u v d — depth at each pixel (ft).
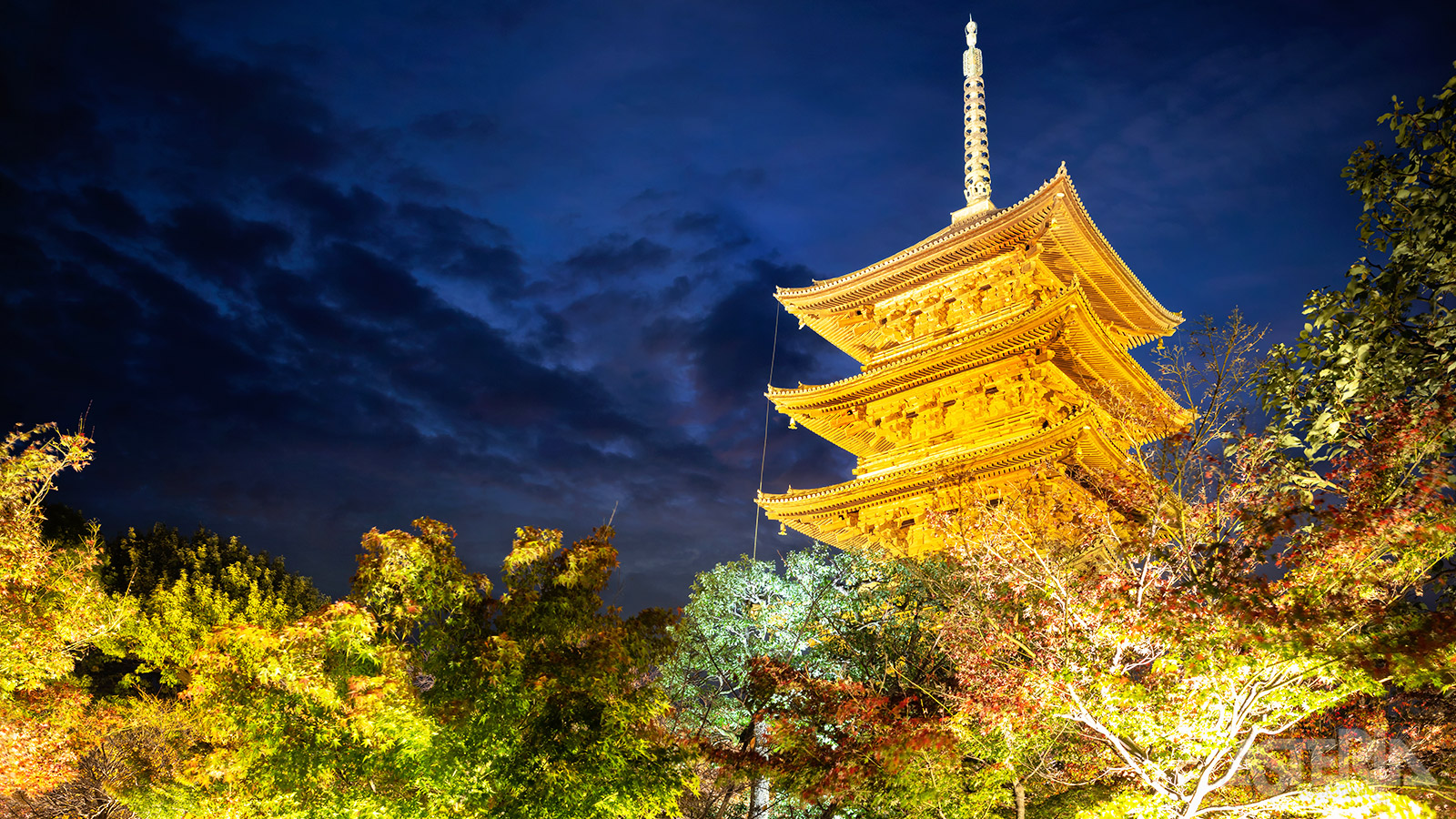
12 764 56.18
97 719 74.23
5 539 57.72
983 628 64.13
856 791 63.21
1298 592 40.91
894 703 74.49
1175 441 62.44
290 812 46.60
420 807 48.21
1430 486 38.83
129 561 174.91
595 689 53.36
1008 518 72.02
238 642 48.88
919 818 59.88
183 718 79.87
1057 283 158.51
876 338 184.24
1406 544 39.75
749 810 73.31
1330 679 40.19
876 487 145.07
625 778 54.34
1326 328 52.01
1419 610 39.52
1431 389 45.68
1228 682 42.11
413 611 53.78
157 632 117.08
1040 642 53.88
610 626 58.70
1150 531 57.52
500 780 50.65
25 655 57.47
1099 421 121.19
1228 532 51.98
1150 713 46.16
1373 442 42.88
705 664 89.56
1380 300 47.98
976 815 60.44
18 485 60.08
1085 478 119.96
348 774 48.37
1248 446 53.88
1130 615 46.80
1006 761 58.44
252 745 49.16
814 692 68.69
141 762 77.71
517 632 55.98
